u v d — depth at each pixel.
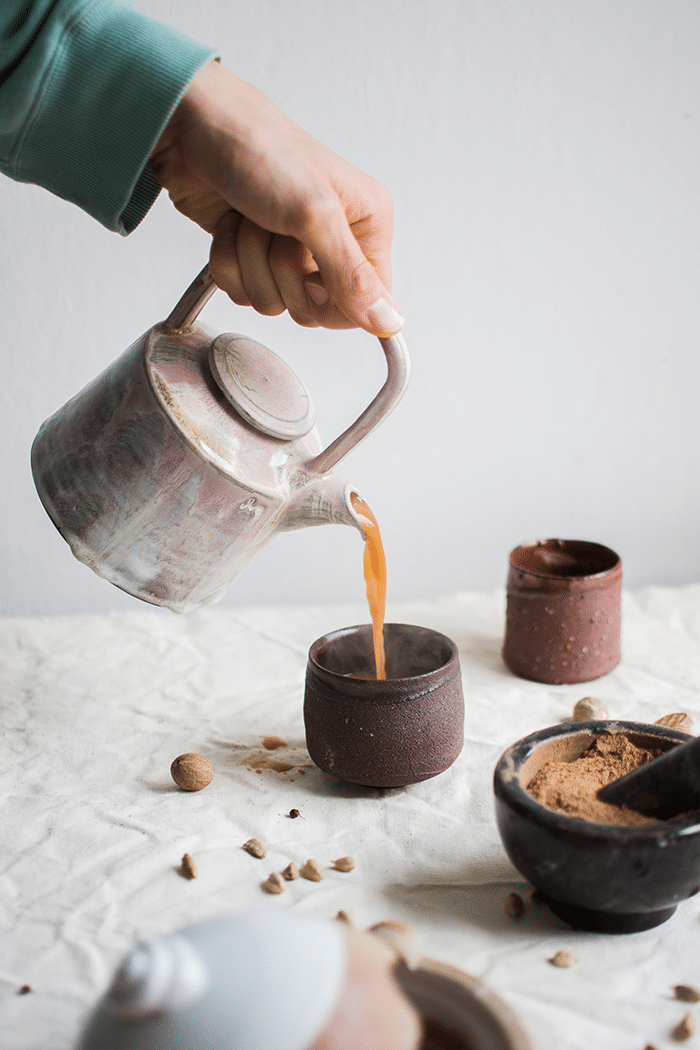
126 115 0.57
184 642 0.88
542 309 0.98
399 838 0.62
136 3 0.86
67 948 0.54
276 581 1.02
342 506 0.60
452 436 1.00
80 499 0.58
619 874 0.51
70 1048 0.49
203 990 0.39
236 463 0.57
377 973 0.41
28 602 0.98
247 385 0.59
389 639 0.70
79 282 0.91
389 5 0.89
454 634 0.89
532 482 1.02
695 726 0.72
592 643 0.78
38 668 0.83
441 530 1.02
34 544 0.97
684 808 0.53
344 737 0.63
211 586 0.61
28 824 0.63
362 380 0.97
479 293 0.96
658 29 0.92
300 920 0.42
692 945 0.54
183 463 0.56
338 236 0.56
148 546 0.58
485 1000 0.42
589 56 0.92
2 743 0.72
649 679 0.79
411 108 0.91
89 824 0.63
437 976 0.43
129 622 0.91
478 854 0.61
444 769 0.65
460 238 0.95
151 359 0.57
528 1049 0.41
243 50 0.88
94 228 0.90
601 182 0.95
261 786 0.67
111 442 0.57
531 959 0.53
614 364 1.00
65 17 0.57
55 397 0.94
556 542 0.86
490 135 0.93
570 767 0.58
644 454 1.03
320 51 0.89
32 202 0.89
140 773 0.68
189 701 0.78
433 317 0.96
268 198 0.56
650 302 0.99
